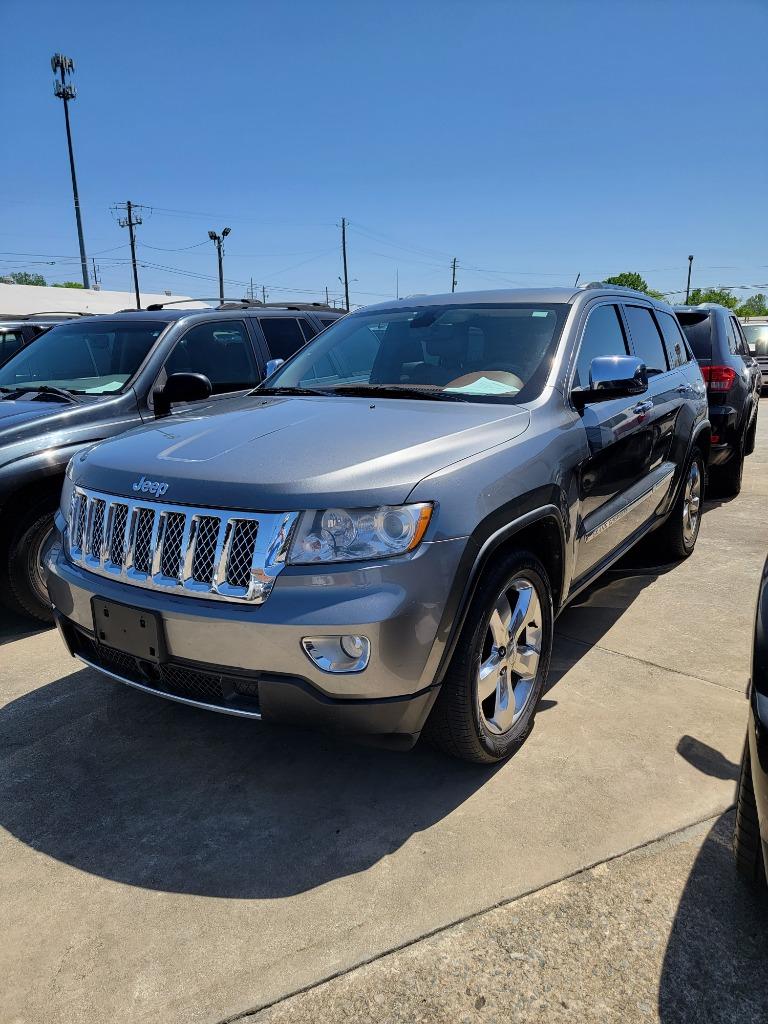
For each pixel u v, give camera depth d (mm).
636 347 4332
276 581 2320
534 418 3070
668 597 4594
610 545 3807
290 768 2941
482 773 2838
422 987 1941
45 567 2963
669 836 2453
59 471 4207
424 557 2359
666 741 3006
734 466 7070
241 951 2072
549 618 3057
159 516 2525
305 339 6344
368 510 2348
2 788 2852
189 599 2453
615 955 2020
